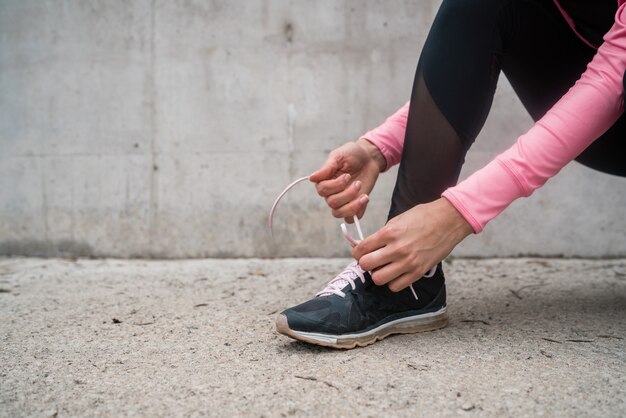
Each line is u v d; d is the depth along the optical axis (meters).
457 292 1.68
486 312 1.43
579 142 1.02
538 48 1.24
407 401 0.90
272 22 2.36
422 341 1.19
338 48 2.35
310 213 2.38
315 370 1.04
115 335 1.30
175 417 0.87
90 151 2.44
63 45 2.43
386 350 1.13
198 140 2.40
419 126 1.15
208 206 2.41
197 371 1.06
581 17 1.17
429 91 1.13
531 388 0.95
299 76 2.36
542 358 1.08
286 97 2.37
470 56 1.11
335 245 2.38
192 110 2.40
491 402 0.90
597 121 1.01
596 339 1.20
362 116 2.36
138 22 2.40
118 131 2.43
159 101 2.41
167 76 2.40
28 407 0.91
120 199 2.44
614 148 1.30
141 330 1.34
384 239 1.07
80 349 1.20
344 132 2.37
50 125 2.46
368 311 1.16
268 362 1.09
